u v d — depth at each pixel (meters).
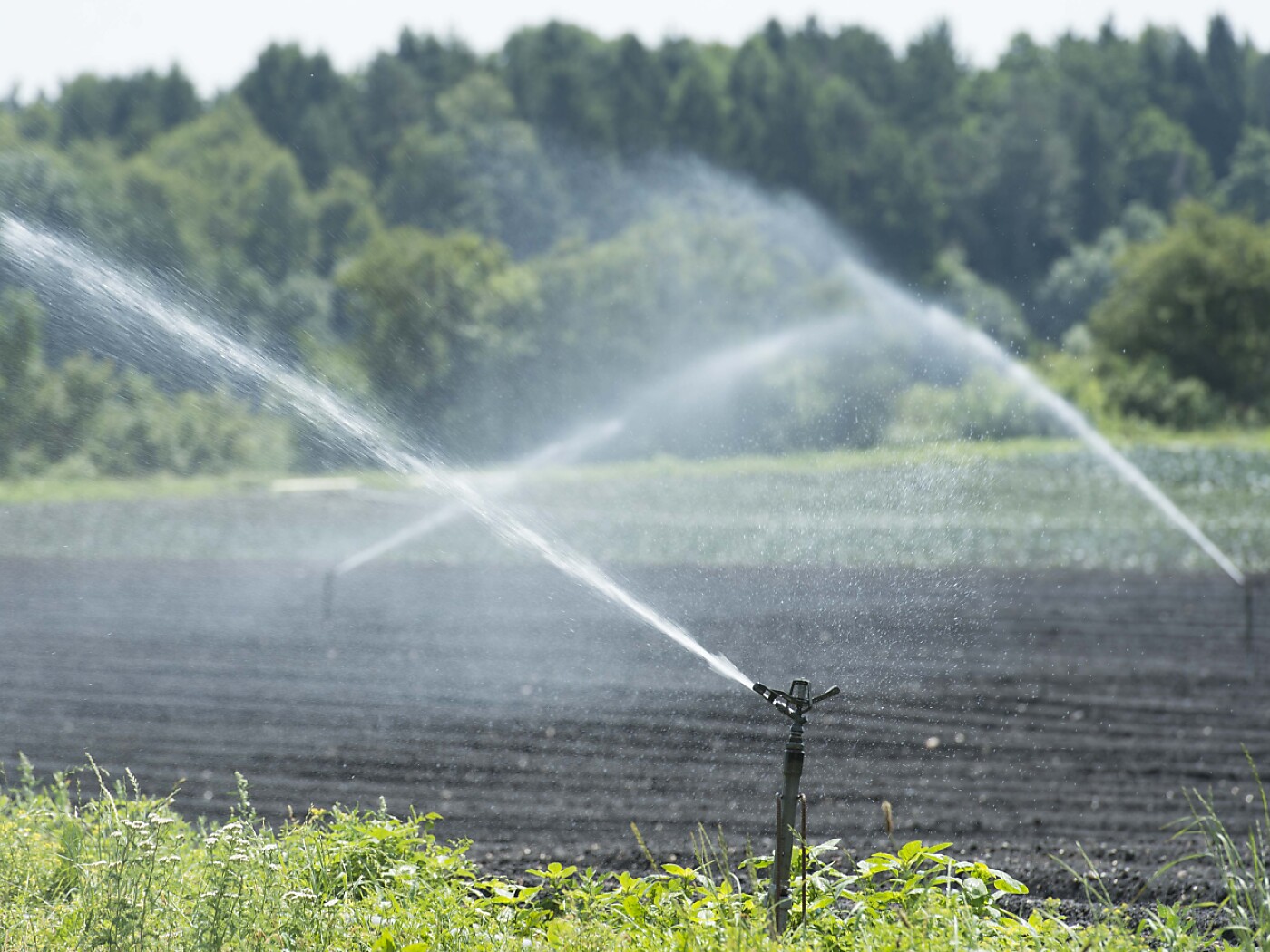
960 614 59.03
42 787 33.59
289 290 195.12
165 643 55.53
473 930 19.17
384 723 40.66
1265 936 19.48
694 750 37.09
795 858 20.20
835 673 46.81
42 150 180.25
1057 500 108.69
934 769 35.59
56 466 146.00
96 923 18.31
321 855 21.08
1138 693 44.75
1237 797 33.34
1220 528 92.50
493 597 66.69
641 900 19.91
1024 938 18.58
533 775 34.53
